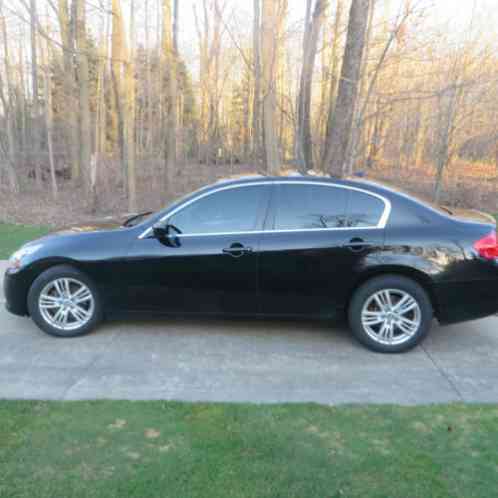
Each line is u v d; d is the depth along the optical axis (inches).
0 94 642.2
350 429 122.1
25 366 158.6
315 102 687.1
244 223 175.3
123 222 196.1
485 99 572.4
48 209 542.6
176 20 560.1
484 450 113.7
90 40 774.5
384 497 97.7
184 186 716.0
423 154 830.5
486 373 156.7
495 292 166.1
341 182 175.3
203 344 177.8
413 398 139.6
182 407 131.9
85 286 180.2
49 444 114.0
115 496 97.1
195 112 1061.8
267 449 113.0
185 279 175.9
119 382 147.8
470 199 597.9
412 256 165.8
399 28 322.7
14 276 182.1
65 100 773.3
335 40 484.1
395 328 171.3
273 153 381.4
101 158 693.3
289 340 182.9
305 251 169.9
